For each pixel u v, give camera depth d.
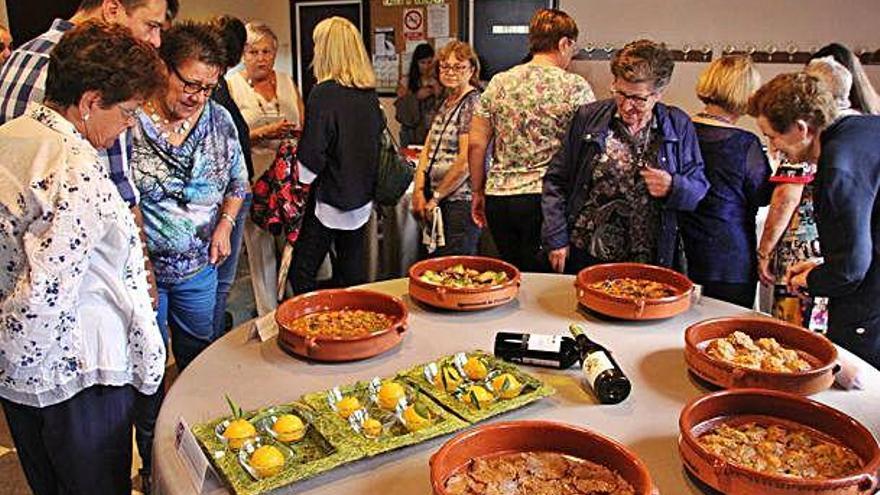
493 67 5.08
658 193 2.19
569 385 1.47
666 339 1.69
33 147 1.37
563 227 2.41
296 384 1.47
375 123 3.16
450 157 3.38
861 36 4.12
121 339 1.55
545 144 2.71
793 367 1.44
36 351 1.42
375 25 5.36
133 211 1.95
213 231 2.45
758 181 2.29
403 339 1.69
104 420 1.57
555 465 1.14
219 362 1.57
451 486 1.08
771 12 4.31
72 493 1.61
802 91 1.79
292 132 3.49
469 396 1.36
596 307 1.80
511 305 1.92
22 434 1.61
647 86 2.10
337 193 3.17
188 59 2.03
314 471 1.14
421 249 4.03
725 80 2.31
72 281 1.40
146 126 2.12
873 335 1.87
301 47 5.68
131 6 1.89
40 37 1.87
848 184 1.69
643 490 1.04
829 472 1.10
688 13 4.52
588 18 4.81
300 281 3.36
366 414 1.32
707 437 1.21
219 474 1.15
